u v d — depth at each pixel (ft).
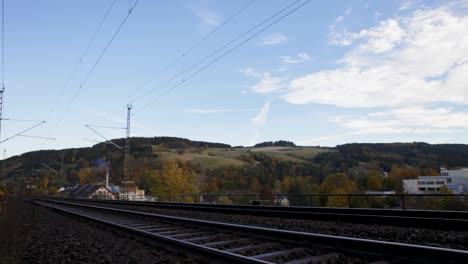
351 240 24.35
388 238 32.14
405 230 35.47
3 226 28.78
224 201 196.95
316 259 22.89
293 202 169.27
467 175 261.24
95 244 33.45
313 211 58.23
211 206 81.97
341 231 36.78
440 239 30.30
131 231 37.11
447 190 192.85
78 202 147.33
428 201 92.84
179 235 34.96
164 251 28.53
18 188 308.81
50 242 35.86
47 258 28.12
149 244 31.55
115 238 36.73
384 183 236.22
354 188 219.20
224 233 35.53
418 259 20.95
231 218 56.08
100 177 435.12
